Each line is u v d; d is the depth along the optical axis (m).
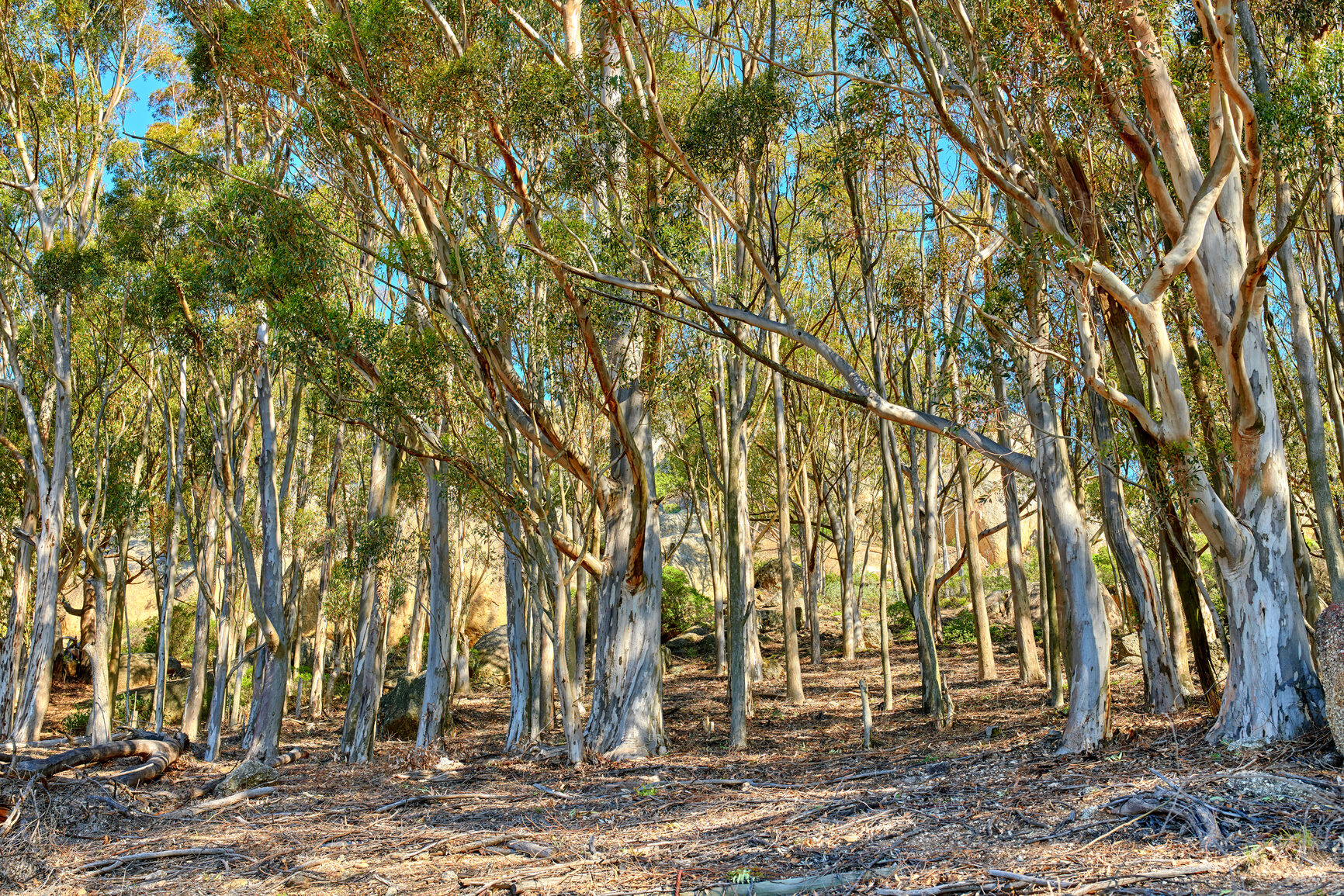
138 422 23.06
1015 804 7.39
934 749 11.71
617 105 13.49
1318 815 5.82
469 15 11.95
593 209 14.66
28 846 8.91
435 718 15.86
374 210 15.68
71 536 20.34
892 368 16.25
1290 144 7.90
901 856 6.40
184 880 7.89
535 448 15.06
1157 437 8.68
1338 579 8.72
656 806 9.73
